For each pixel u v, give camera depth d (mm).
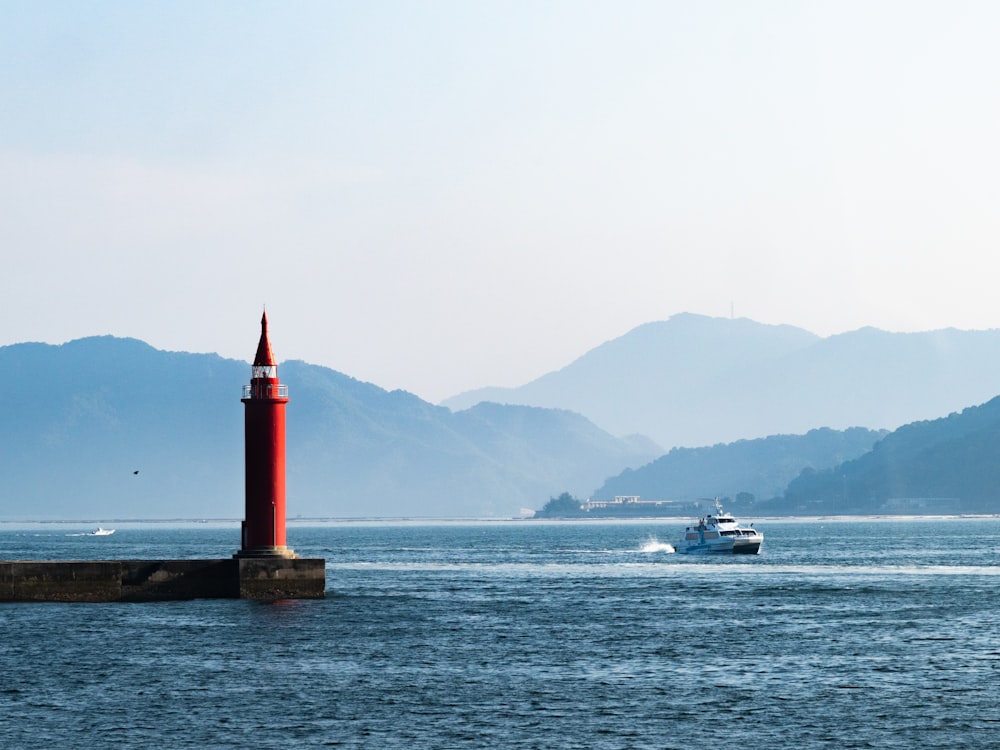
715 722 120000
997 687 137375
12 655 157375
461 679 141750
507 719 121000
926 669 149375
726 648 166750
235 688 135875
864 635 181375
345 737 114000
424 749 110000
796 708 126188
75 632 178000
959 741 113125
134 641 169625
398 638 174875
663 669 149125
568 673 145875
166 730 116312
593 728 117562
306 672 145750
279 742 112188
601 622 197875
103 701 128875
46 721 119750
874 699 130625
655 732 116062
